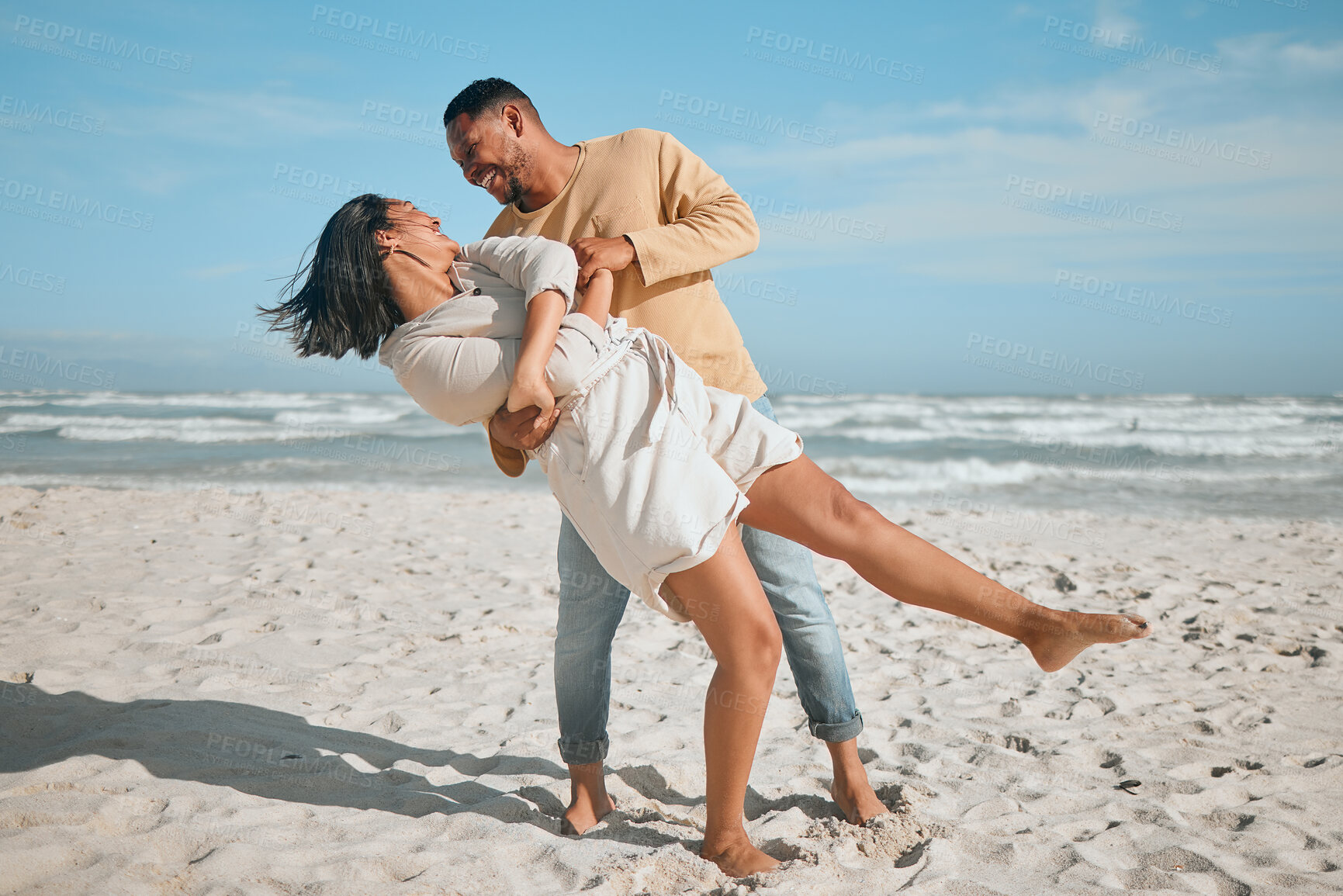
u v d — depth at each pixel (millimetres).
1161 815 2396
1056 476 13797
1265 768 2799
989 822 2314
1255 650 4344
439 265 1967
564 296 1830
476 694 3439
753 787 2574
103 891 1727
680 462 1757
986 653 4258
